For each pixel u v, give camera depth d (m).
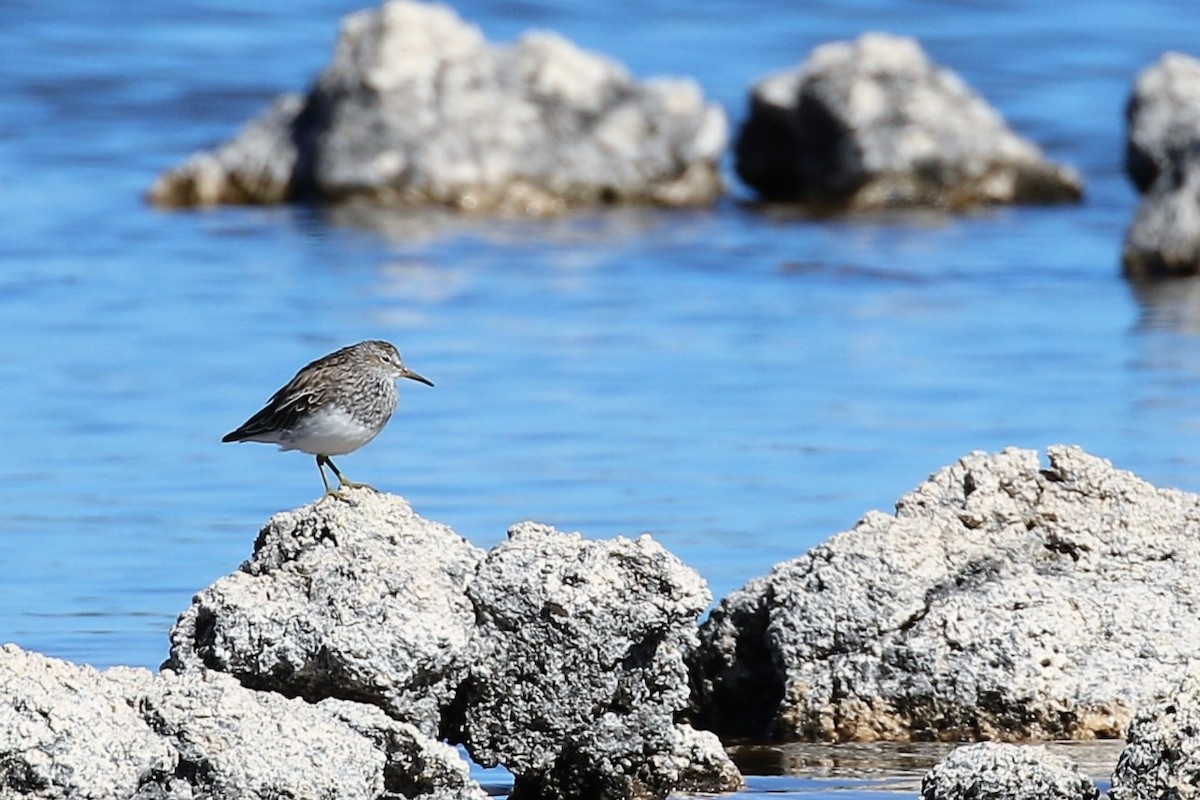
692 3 45.22
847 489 16.72
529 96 31.94
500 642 9.74
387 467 17.39
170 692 8.77
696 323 23.83
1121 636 11.33
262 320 23.67
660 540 15.10
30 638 12.66
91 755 8.34
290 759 8.64
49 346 22.17
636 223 30.53
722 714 11.90
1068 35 43.47
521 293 25.42
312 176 31.22
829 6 45.38
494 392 20.31
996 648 11.22
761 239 29.31
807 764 10.64
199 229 29.12
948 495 12.16
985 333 23.38
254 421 11.42
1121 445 18.08
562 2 44.56
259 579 9.70
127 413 19.33
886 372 21.34
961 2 46.09
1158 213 26.98
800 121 32.59
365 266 26.86
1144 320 24.12
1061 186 32.72
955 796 9.18
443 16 32.25
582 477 17.05
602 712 9.84
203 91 37.50
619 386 20.66
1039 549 11.92
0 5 43.34
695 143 32.19
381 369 11.34
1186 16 45.53
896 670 11.30
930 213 31.77
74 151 33.69
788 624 11.55
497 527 15.47
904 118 32.25
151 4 44.25
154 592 13.80
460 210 31.05
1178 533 12.02
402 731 9.02
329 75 31.66
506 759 9.84
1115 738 10.99
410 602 9.45
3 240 27.77
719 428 18.86
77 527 15.47
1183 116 31.42
